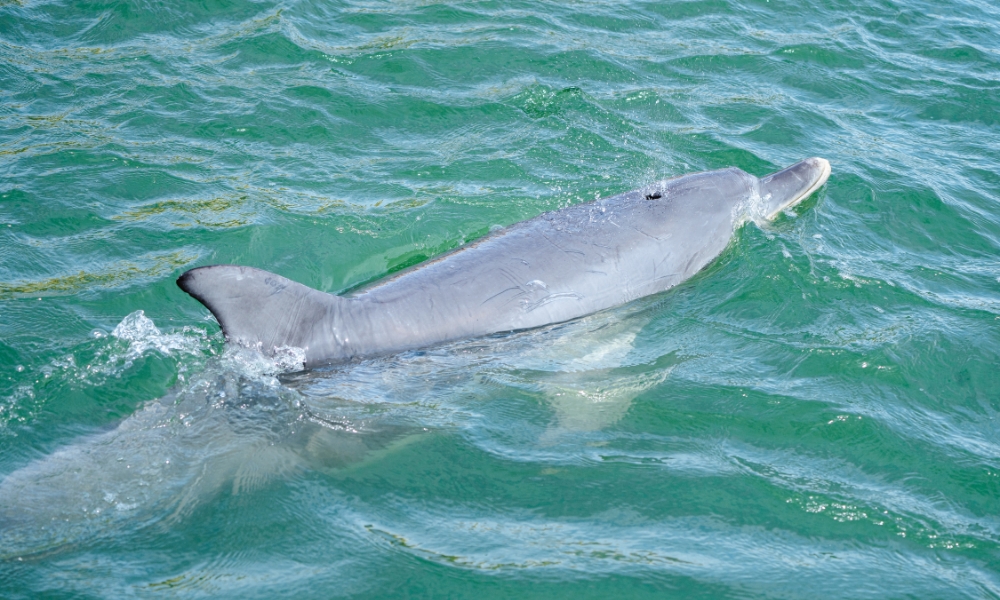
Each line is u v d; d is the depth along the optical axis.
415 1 15.36
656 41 14.52
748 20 15.34
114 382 7.28
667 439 6.94
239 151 11.22
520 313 7.95
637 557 5.80
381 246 9.49
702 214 9.23
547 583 5.59
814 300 8.66
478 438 6.89
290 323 7.30
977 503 6.37
